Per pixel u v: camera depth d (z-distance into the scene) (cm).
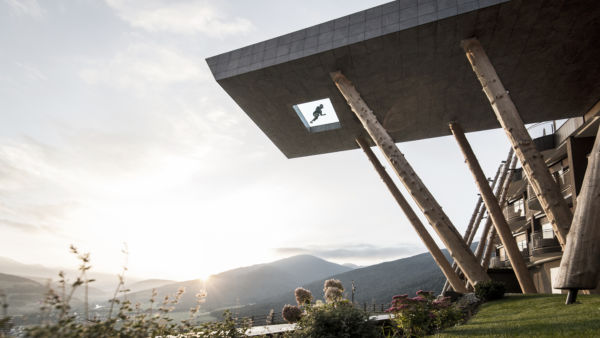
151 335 486
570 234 823
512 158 2497
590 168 848
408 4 1520
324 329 815
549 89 1872
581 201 829
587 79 1767
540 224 2956
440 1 1454
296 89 1912
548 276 2630
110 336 399
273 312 2178
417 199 1560
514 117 1330
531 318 796
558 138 2586
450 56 1622
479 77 1447
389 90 1908
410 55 1625
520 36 1485
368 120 1672
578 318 674
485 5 1363
